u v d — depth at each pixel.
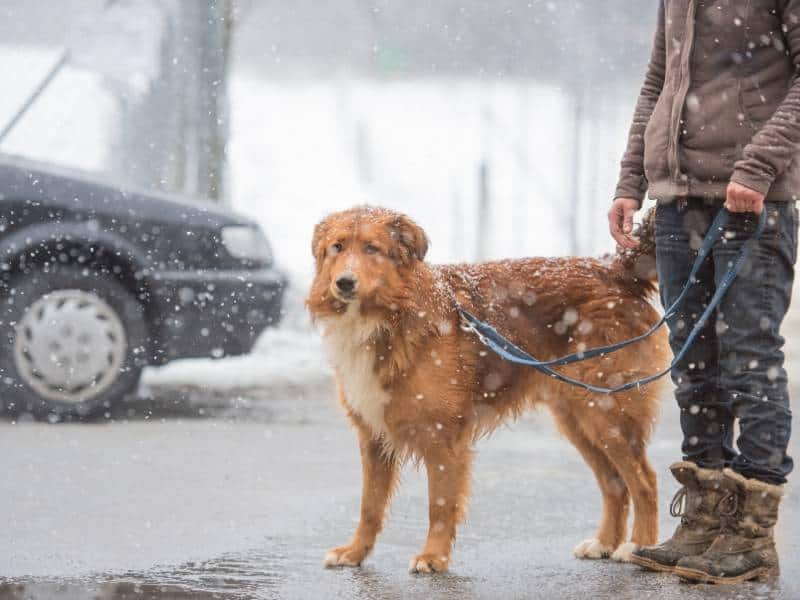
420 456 8.10
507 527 9.12
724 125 7.36
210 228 14.34
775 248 7.28
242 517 9.23
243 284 14.41
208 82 28.58
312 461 11.75
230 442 12.70
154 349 14.09
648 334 8.03
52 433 12.94
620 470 8.58
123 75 27.20
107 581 7.19
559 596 6.91
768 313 7.28
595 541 8.40
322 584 7.24
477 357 8.30
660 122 7.65
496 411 8.70
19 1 33.56
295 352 20.78
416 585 7.25
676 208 7.66
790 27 7.18
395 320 7.94
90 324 13.77
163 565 7.66
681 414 7.84
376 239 7.98
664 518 9.61
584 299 8.73
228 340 14.41
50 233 13.65
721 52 7.37
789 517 9.29
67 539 8.35
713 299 7.29
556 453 12.66
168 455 11.83
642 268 8.69
